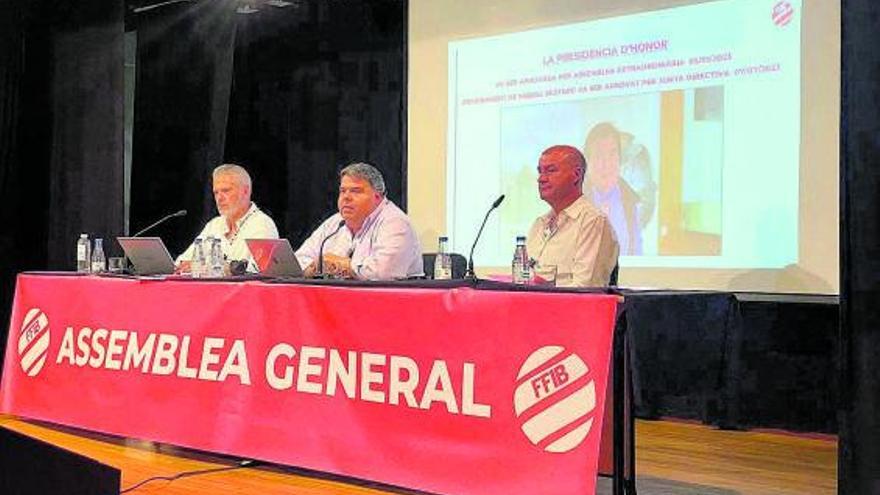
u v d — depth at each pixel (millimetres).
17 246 5281
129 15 6020
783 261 3928
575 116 4586
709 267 4133
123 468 3027
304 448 2758
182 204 6125
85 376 3416
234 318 2979
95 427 3350
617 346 2283
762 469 3229
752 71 4008
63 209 5461
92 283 3441
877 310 2213
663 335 2574
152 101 6086
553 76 4672
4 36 5035
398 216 3633
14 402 3660
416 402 2520
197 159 6109
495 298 2385
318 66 5797
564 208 3527
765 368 4008
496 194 4898
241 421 2918
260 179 6035
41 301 3633
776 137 3943
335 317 2711
